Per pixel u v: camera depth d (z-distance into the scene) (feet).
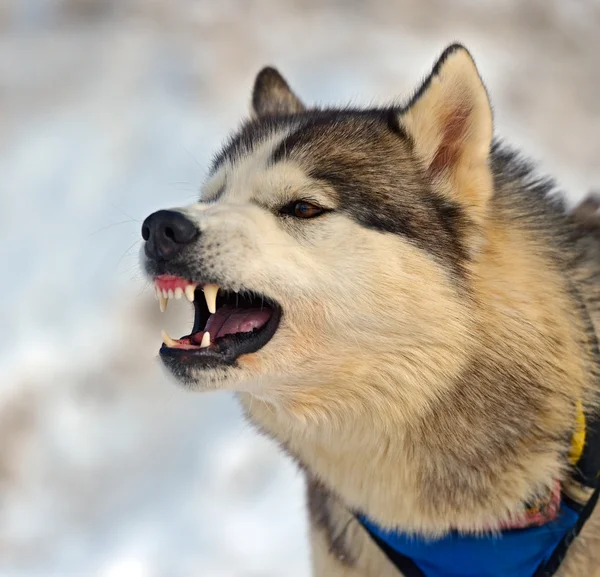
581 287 10.82
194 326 10.48
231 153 11.66
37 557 17.67
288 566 16.98
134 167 29.78
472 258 10.16
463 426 9.78
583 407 10.18
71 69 37.81
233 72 36.94
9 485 19.17
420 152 10.52
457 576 10.50
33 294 24.17
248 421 11.22
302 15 44.04
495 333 9.90
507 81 38.22
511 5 46.62
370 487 10.28
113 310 23.25
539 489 9.87
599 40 44.37
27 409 20.63
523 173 11.51
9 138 32.48
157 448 20.21
